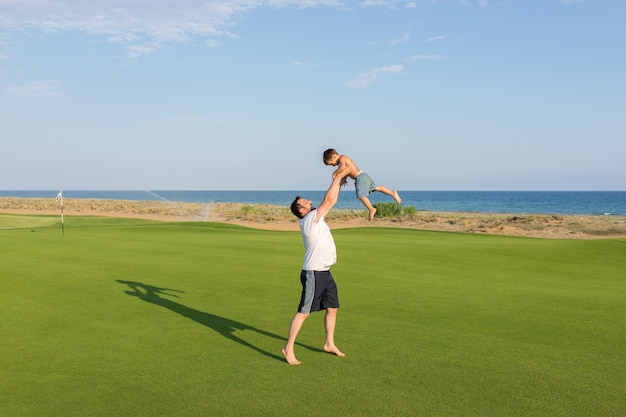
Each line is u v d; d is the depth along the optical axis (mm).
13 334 7328
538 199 177625
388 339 7160
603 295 10633
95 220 33750
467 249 17266
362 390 5289
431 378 5641
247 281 11352
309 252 6223
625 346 6918
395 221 41281
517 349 6734
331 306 6340
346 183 6688
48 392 5230
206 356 6395
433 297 10008
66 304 9180
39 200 83188
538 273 13664
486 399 5074
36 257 14664
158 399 5055
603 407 4902
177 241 19062
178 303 9320
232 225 27516
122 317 8312
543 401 5035
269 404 4930
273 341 7074
